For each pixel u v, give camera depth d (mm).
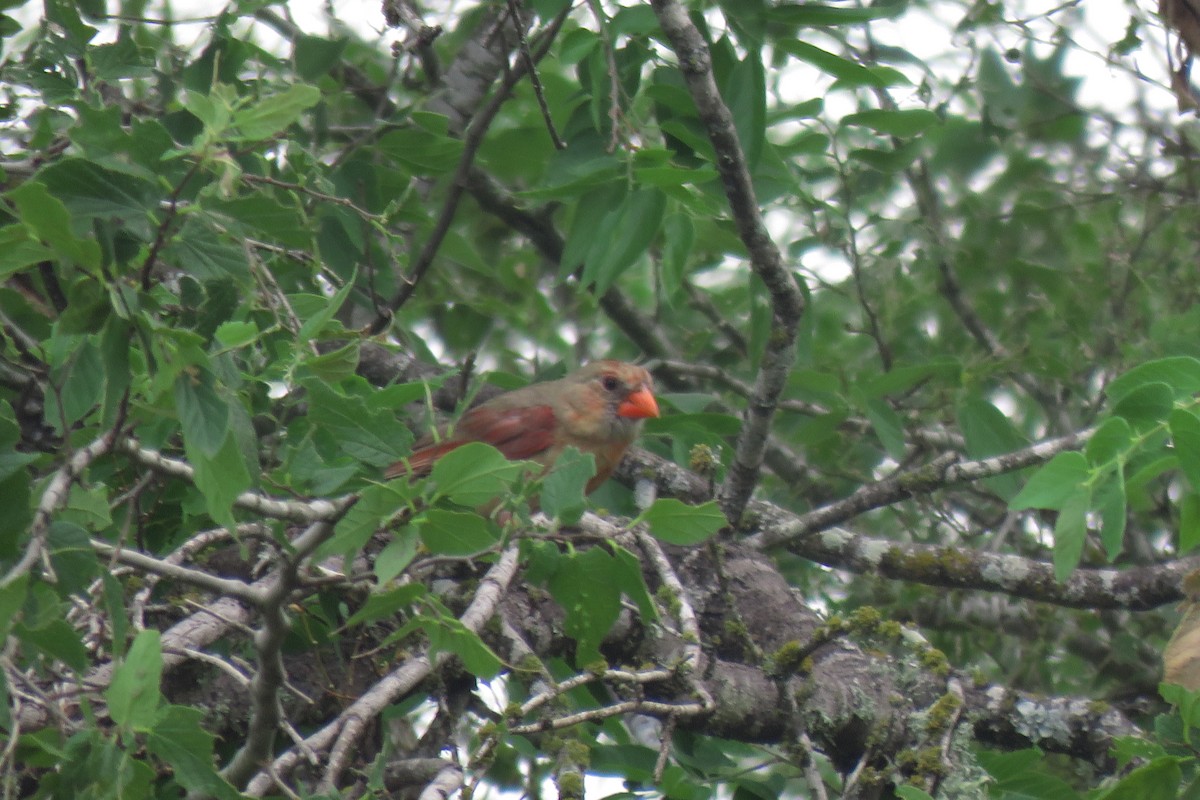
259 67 8953
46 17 7461
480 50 12461
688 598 8602
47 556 4676
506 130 12586
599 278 7969
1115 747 6480
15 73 7250
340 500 5188
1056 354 12531
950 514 12305
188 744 4551
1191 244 13039
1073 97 13469
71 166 4625
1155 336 10867
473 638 5375
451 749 6688
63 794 4566
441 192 12727
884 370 12148
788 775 9164
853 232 12016
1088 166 13688
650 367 12438
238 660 7012
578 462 5668
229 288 5246
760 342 9625
